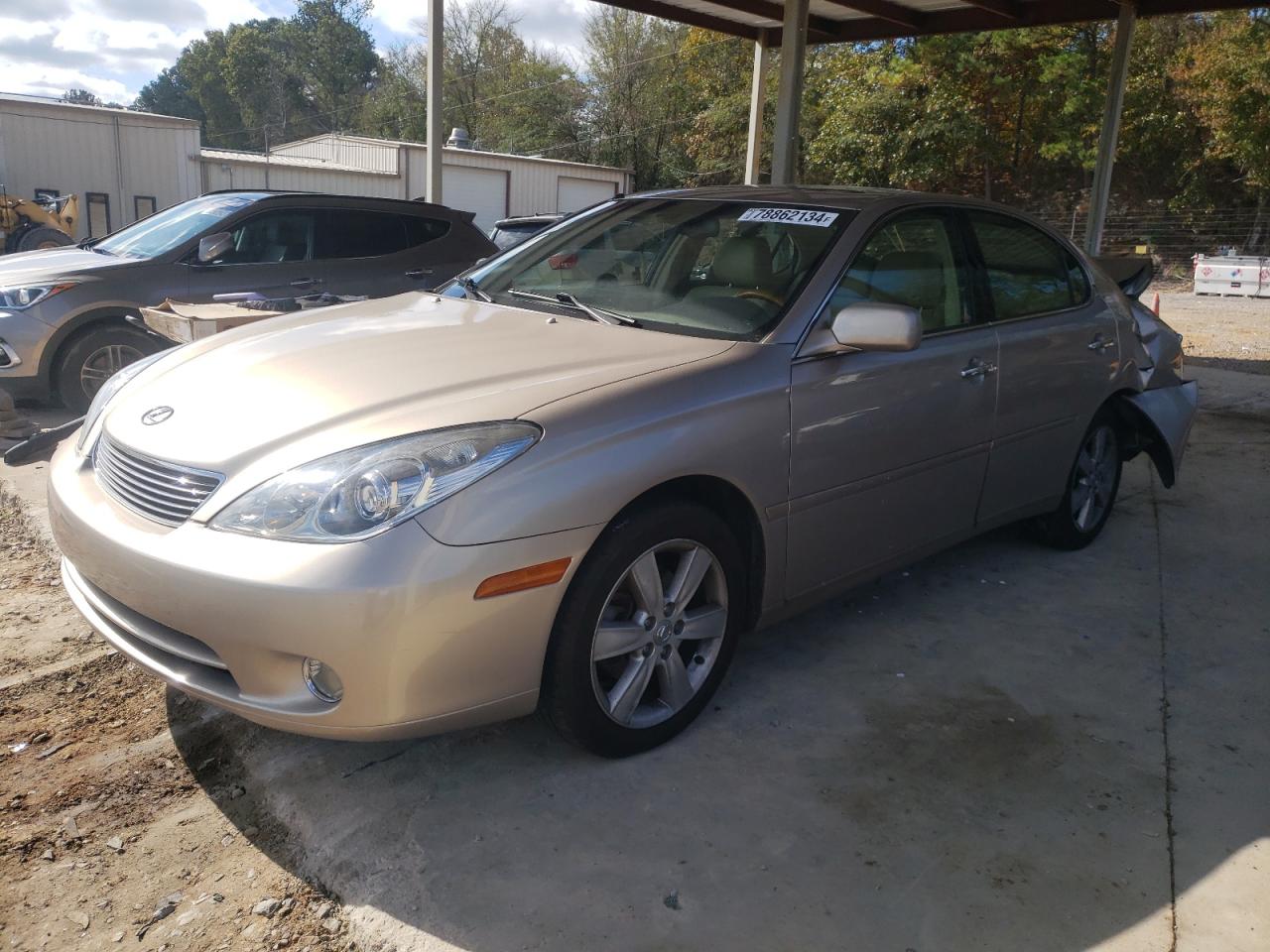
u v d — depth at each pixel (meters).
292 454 2.39
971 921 2.25
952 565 4.47
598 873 2.36
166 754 2.81
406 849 2.43
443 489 2.31
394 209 7.62
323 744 2.87
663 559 2.84
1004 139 32.38
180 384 2.89
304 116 76.50
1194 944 2.21
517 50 50.34
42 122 21.12
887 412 3.31
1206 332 15.78
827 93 32.59
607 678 2.77
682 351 2.96
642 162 43.88
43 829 2.48
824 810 2.63
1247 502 5.63
